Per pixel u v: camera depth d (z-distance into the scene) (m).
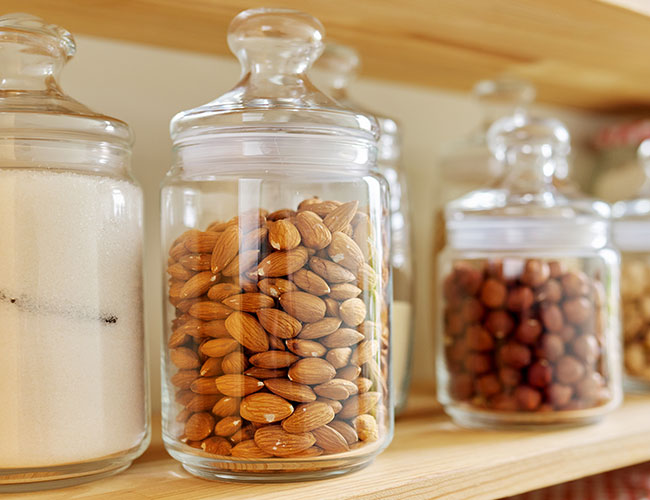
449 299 0.68
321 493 0.45
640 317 0.82
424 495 0.49
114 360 0.48
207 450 0.46
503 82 0.85
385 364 0.51
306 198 0.48
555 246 0.64
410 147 0.92
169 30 0.67
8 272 0.44
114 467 0.49
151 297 0.72
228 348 0.46
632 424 0.67
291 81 0.53
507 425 0.64
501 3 0.62
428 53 0.78
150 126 0.72
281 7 0.62
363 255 0.48
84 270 0.46
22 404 0.44
